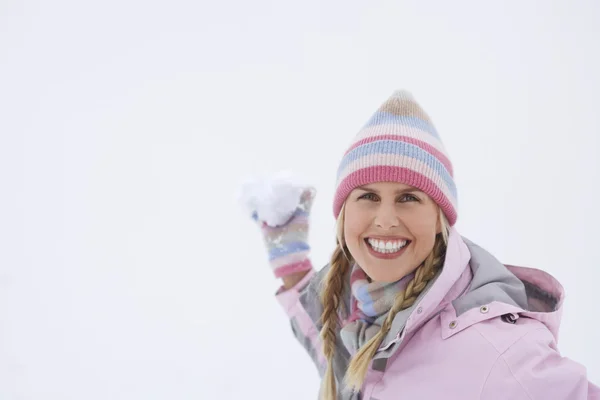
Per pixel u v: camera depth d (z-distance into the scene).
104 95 3.77
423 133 0.94
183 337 2.35
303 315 1.33
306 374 2.15
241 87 3.86
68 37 3.85
